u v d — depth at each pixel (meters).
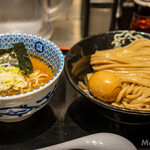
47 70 0.68
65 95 0.72
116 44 0.83
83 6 1.04
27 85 0.62
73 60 0.71
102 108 0.59
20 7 1.02
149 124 0.65
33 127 0.62
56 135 0.61
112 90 0.62
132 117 0.58
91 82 0.65
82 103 0.70
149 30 0.97
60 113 0.67
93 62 0.77
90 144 0.55
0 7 1.00
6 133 0.61
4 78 0.60
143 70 0.73
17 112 0.54
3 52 0.68
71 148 0.56
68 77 0.62
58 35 1.08
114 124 0.64
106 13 0.99
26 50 0.69
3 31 1.00
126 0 1.05
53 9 1.13
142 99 0.66
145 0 0.90
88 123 0.64
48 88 0.54
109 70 0.75
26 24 1.04
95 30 1.05
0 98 0.48
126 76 0.71
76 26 1.16
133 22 0.99
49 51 0.67
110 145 0.55
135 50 0.80
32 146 0.58
